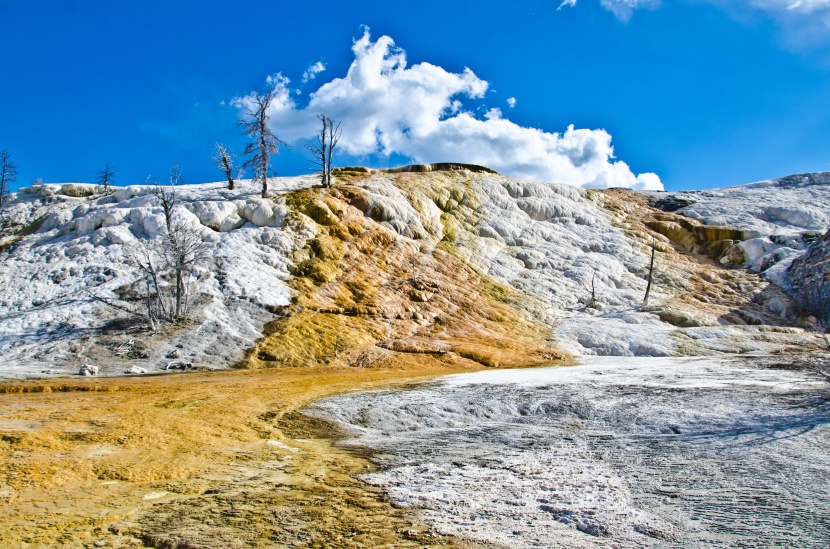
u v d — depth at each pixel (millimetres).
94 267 39562
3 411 16891
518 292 48531
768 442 12461
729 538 7207
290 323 35531
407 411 17969
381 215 54188
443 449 13633
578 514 8430
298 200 51781
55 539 8031
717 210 68562
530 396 19641
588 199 72312
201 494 10180
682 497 9070
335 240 48250
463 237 56875
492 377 25359
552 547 7137
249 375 27250
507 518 8414
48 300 35719
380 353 34125
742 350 36375
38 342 30219
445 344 36406
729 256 57969
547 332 41531
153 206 47969
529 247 57812
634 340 38719
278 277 41688
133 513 9156
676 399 17969
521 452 13016
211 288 38125
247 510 9219
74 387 22719
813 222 63094
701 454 11898
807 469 10305
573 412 17500
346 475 11422
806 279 48844
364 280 44406
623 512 8445
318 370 29656
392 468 11891
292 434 15578
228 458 12797
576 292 49750
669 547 6996
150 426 15180
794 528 7445
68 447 12898
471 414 17766
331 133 57344
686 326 42844
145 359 29516
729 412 15805
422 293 44531
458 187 66000
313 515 8906
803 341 38219
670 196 77062
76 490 10312
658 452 12336
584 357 35625
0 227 51719
